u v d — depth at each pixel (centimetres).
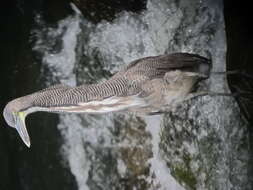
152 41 930
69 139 1056
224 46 817
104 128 1019
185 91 702
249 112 767
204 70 717
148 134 952
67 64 1060
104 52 1001
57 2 1066
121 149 995
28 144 575
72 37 1059
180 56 707
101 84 646
